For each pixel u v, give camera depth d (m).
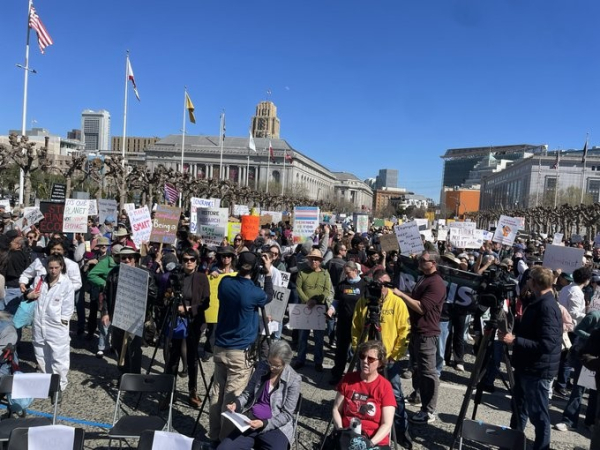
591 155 112.81
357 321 6.09
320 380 7.73
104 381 7.06
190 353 6.29
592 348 4.81
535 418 5.24
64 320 6.34
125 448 5.15
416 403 6.94
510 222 16.09
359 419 4.48
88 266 9.01
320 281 8.09
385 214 142.75
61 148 121.69
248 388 4.75
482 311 5.70
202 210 11.75
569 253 10.43
